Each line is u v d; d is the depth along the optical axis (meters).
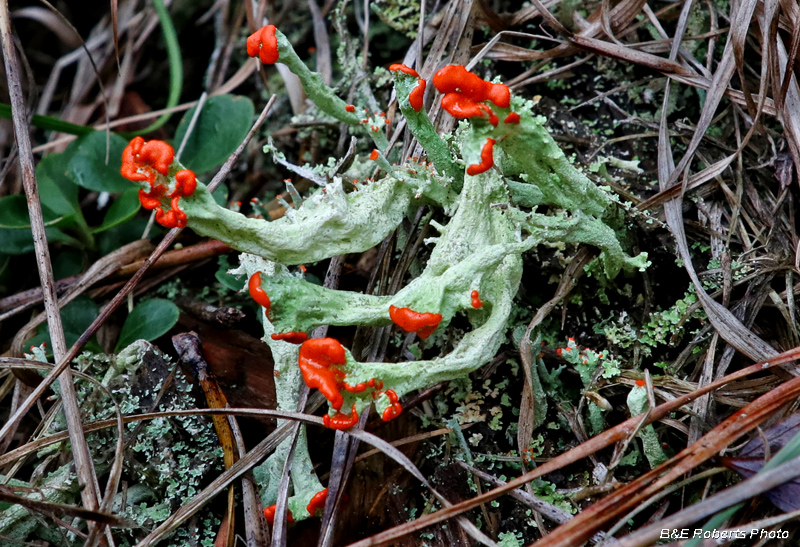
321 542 0.11
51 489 0.11
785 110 0.12
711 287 0.12
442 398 0.12
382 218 0.11
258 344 0.12
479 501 0.10
